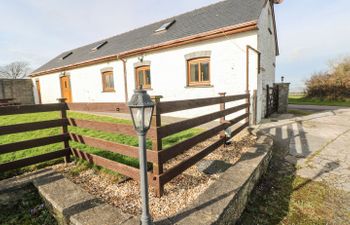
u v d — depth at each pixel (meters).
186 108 2.80
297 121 7.68
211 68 7.61
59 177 2.92
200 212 1.96
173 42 8.10
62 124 3.62
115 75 11.10
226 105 7.43
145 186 1.66
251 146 4.19
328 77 16.47
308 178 3.43
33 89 17.89
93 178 3.05
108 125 2.93
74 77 13.66
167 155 2.45
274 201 2.84
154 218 2.01
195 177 2.98
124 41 12.48
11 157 3.82
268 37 9.27
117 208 2.11
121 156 3.74
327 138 5.52
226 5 9.29
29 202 2.73
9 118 8.64
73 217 1.95
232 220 2.27
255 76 6.78
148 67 9.65
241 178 2.70
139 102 1.54
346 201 2.79
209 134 3.54
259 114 7.49
